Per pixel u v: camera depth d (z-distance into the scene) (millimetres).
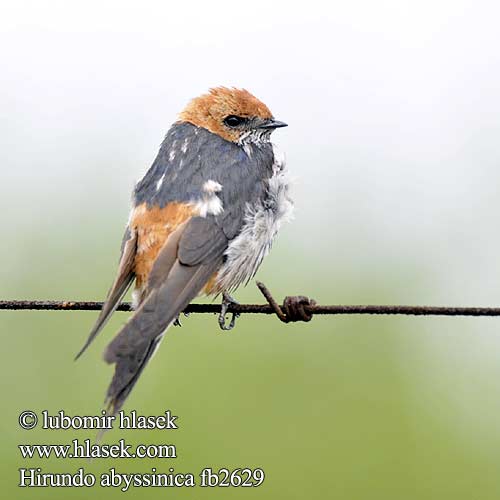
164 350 13844
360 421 13945
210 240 10969
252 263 11633
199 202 11141
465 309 9297
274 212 11820
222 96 12148
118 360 9406
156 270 10609
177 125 12141
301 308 9750
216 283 11234
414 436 13883
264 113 12164
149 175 11531
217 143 11859
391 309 9453
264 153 12086
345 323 14750
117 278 10688
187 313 11758
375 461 13672
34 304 10172
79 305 10234
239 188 11453
